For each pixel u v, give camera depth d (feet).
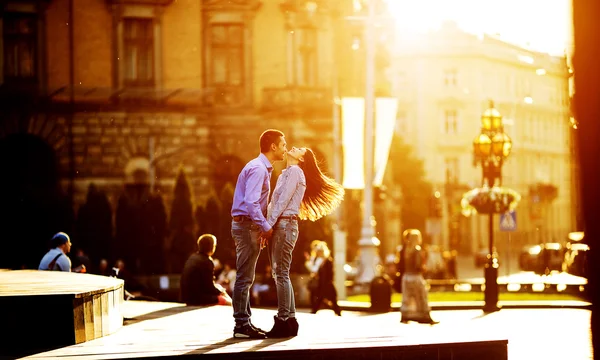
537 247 272.10
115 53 180.86
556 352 69.72
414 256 95.04
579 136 51.26
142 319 59.47
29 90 176.86
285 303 47.50
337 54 208.54
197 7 186.19
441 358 44.47
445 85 393.50
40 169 177.17
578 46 50.62
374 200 223.10
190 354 41.32
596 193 51.31
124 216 163.84
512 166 384.27
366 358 43.27
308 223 159.22
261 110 190.90
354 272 203.92
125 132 181.47
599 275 52.80
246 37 191.31
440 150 393.50
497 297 121.39
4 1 176.65
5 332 44.80
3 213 172.35
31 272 68.54
